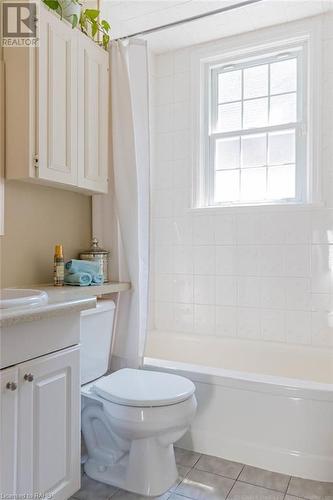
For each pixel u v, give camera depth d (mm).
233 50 2814
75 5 1865
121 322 2127
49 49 1706
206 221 2895
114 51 2121
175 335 2871
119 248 2166
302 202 2654
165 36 2811
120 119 2111
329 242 2520
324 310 2537
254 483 1657
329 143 2531
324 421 1685
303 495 1573
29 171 1639
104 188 2105
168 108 3043
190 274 2957
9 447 1181
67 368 1440
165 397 1517
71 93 1838
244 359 2613
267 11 2510
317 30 2553
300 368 2436
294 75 2711
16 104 1655
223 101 2943
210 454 1890
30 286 1855
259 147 2812
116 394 1549
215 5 2475
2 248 1740
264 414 1788
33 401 1277
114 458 1750
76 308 1426
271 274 2686
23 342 1242
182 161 2990
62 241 2074
